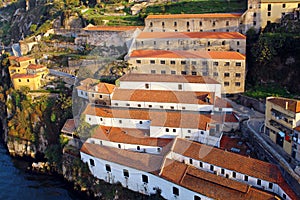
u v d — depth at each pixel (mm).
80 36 80688
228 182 37562
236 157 39625
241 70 51125
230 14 67375
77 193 48969
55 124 58844
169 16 69875
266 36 58969
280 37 57219
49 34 93438
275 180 36688
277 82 56469
